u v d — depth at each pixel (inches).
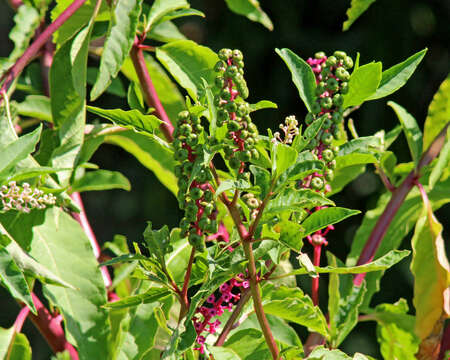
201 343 46.8
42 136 51.1
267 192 43.1
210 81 52.6
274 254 44.6
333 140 48.3
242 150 42.9
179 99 57.5
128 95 49.3
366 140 48.4
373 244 53.1
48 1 56.9
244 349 49.3
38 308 52.4
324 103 46.0
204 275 46.9
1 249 44.1
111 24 47.1
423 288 53.0
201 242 43.4
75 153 49.8
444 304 52.3
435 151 53.9
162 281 45.1
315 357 44.5
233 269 44.6
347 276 51.7
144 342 51.1
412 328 54.1
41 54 58.6
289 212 44.6
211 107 42.6
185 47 52.7
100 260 57.5
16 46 55.7
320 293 119.4
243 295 47.2
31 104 58.6
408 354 54.3
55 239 49.1
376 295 126.3
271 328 50.8
